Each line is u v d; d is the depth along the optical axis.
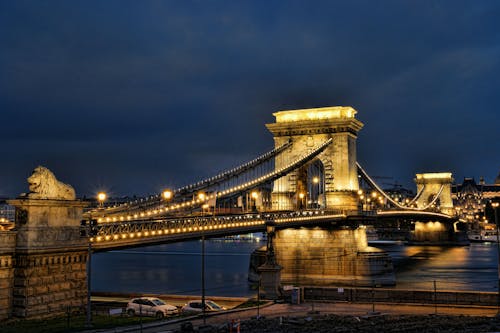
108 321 39.00
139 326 37.91
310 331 36.75
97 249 41.19
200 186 71.31
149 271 123.50
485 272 109.50
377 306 48.91
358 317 42.34
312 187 106.19
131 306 49.41
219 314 45.19
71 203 39.72
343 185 98.69
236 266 134.50
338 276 92.25
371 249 94.62
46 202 37.84
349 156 100.81
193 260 158.38
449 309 47.00
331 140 100.38
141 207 54.38
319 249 94.00
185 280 102.38
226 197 75.69
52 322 36.28
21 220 37.50
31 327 34.34
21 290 36.50
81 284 40.25
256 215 67.06
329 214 89.94
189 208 58.53
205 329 37.44
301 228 93.12
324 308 48.16
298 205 102.00
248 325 39.09
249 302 51.72
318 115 103.12
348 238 93.25
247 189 79.62
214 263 145.62
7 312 36.25
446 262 134.88
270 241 54.59
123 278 107.56
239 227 59.31
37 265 37.19
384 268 92.12
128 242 43.25
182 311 50.28
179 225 49.47
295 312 46.06
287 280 93.62
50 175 38.78
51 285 38.00
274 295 52.69
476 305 47.97
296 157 102.06
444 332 36.25
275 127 103.62
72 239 39.50
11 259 36.69
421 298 49.56
